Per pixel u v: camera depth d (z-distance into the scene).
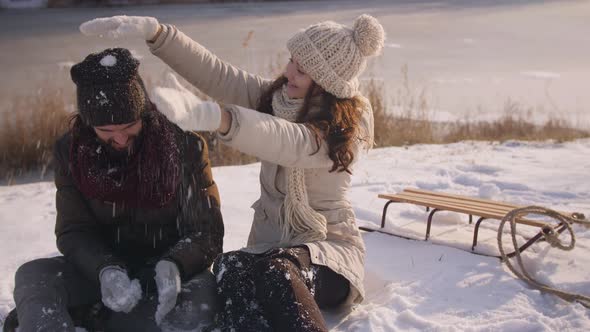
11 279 3.72
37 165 8.40
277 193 3.20
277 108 3.17
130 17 3.23
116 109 2.58
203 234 2.97
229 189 5.82
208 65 3.44
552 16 31.78
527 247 3.99
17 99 9.76
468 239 4.34
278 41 19.67
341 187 3.20
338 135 2.93
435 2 38.41
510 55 20.12
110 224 2.98
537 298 3.44
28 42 19.56
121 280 2.65
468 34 25.08
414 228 4.62
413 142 9.20
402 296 3.46
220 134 2.52
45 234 4.60
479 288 3.56
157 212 2.94
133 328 2.84
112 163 2.81
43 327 2.53
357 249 3.17
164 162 2.80
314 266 2.92
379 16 30.48
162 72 11.03
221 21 26.17
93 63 2.59
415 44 21.95
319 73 3.00
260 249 3.11
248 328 2.74
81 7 32.44
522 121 10.77
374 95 9.79
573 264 3.84
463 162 6.84
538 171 6.30
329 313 3.23
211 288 2.94
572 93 14.46
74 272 2.87
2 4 31.98
